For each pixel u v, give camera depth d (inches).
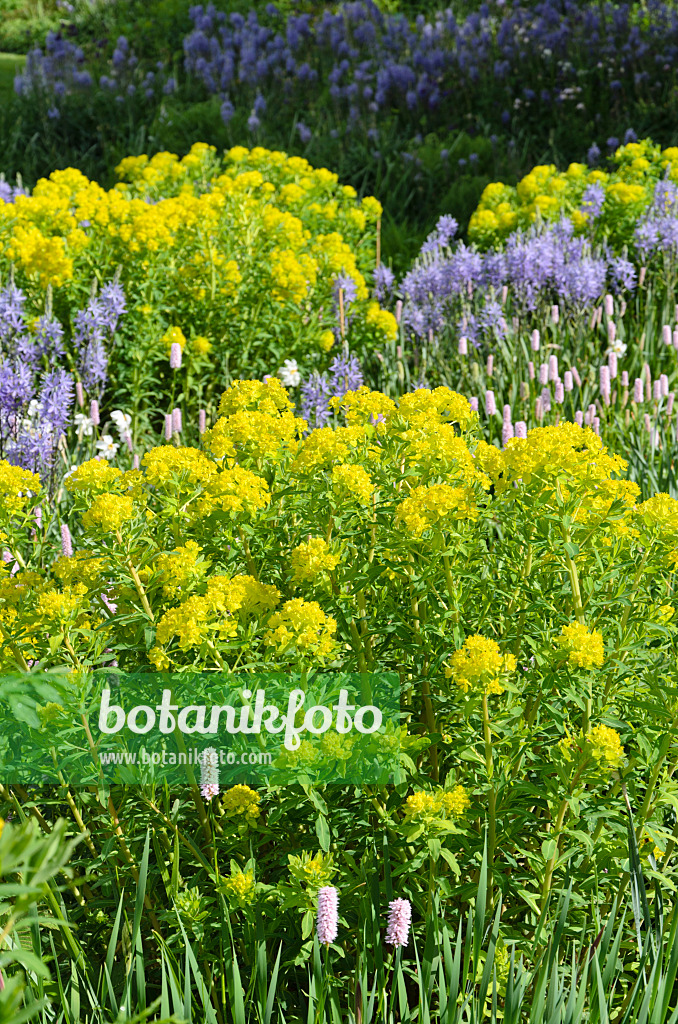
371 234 305.6
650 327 246.4
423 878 97.3
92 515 100.2
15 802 100.3
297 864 91.7
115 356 230.4
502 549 111.8
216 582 98.6
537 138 482.6
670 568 105.9
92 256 244.1
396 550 104.5
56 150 533.3
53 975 101.3
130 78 587.8
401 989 89.0
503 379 229.3
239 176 270.4
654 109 468.1
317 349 239.9
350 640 104.0
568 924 101.7
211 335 240.7
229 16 688.4
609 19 533.0
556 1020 87.9
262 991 91.7
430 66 524.7
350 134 490.9
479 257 261.0
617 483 100.9
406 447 109.0
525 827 107.4
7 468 105.8
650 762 97.7
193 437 213.0
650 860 100.3
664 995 90.4
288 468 115.5
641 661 107.8
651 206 295.9
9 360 192.5
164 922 105.0
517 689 98.5
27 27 843.4
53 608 94.7
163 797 102.8
